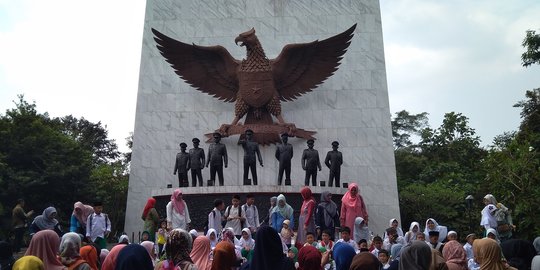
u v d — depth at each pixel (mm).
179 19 28859
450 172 45062
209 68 26828
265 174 26609
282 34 28672
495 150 30391
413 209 37406
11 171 28172
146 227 19453
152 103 28094
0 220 27734
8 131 29422
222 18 28859
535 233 24719
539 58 29578
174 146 27719
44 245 8055
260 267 6410
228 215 18094
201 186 24016
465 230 35781
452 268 8688
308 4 28906
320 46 26609
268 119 26578
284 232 16516
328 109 27891
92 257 10039
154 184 27328
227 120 27781
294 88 26812
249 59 26297
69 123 64438
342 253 8797
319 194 23656
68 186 30219
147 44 28641
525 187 25484
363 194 27141
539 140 27922
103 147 66375
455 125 50094
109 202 43156
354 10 28812
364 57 28391
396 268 9352
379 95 28031
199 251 9000
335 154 24797
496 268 8211
